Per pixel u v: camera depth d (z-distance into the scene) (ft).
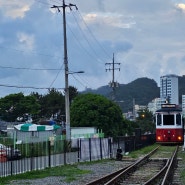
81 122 305.94
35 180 100.22
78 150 157.48
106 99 312.91
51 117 525.34
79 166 139.54
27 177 105.70
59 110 526.57
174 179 100.12
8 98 472.85
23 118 479.00
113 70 360.28
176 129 259.60
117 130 313.94
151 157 173.88
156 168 131.23
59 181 98.07
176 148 229.25
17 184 91.86
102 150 176.76
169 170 108.68
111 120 309.42
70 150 154.71
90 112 305.53
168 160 144.15
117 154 166.20
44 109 524.52
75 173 116.67
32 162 122.31
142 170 124.67
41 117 516.73
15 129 265.34
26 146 127.75
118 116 314.96
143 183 91.40
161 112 263.08
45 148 133.59
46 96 534.78
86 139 162.91
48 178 104.68
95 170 126.31
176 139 259.19
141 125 583.99
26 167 121.39
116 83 357.41
